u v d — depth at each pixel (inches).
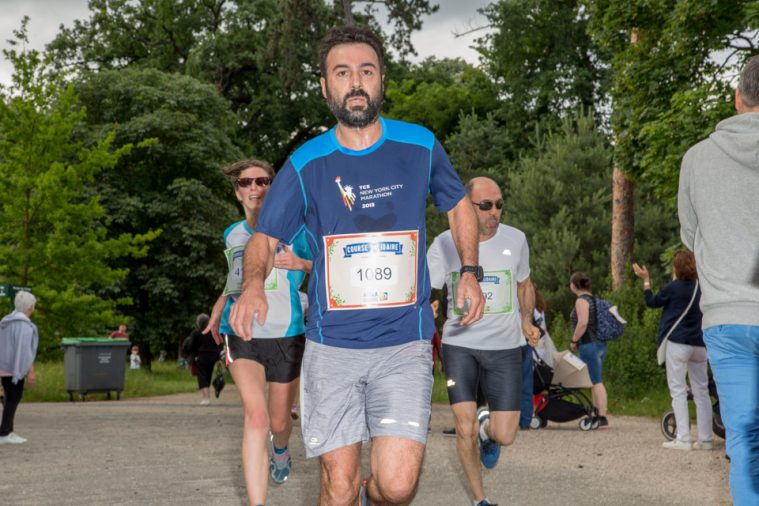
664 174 731.4
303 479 293.1
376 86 141.3
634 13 787.4
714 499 248.7
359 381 143.5
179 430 475.2
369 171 142.5
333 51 141.3
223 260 1544.0
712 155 156.5
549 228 1206.9
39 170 1027.3
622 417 544.1
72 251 1010.1
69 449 384.2
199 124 1555.1
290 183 142.9
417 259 144.1
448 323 229.8
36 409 669.3
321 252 144.6
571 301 1133.1
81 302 997.8
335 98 140.6
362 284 142.6
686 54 761.6
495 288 228.1
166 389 1010.7
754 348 149.5
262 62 1718.8
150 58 1882.4
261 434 195.8
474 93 1946.4
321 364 144.4
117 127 1487.5
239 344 217.8
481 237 232.2
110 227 1487.5
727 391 151.7
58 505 245.9
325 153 143.3
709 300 153.9
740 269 151.2
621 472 302.5
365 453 354.6
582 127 1273.4
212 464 329.7
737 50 761.0
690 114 705.6
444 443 396.8
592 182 1224.8
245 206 231.0
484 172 1545.3
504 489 267.6
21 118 1015.6
